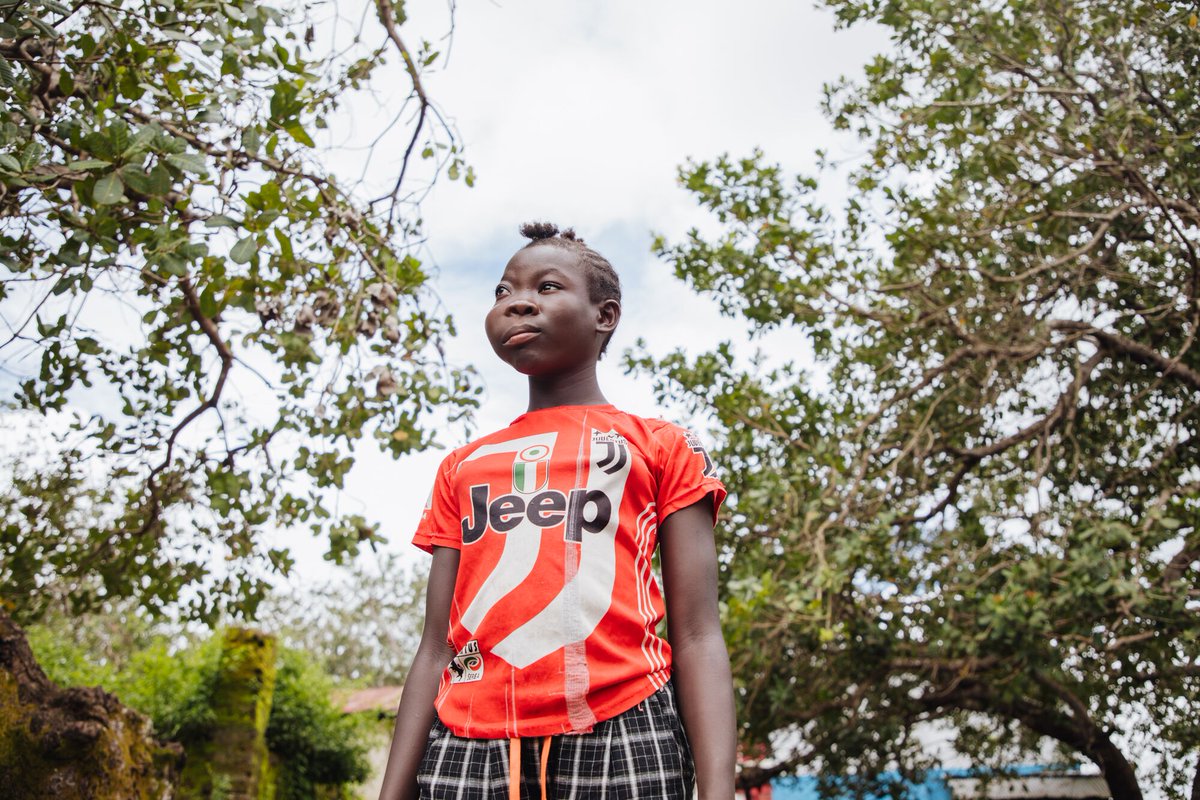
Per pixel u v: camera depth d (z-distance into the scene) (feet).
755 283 22.50
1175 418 22.72
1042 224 21.44
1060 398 21.81
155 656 35.24
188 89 11.58
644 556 4.91
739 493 22.68
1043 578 18.90
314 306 11.75
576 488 4.90
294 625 88.28
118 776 12.97
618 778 4.30
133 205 9.82
